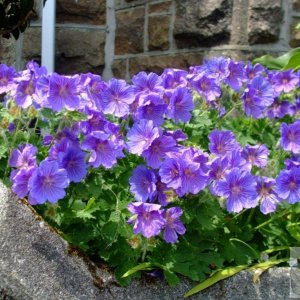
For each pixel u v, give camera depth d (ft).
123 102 1.99
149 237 1.76
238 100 2.46
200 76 2.29
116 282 1.78
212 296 1.87
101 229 1.86
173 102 2.01
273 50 4.28
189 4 4.35
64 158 1.77
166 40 4.45
